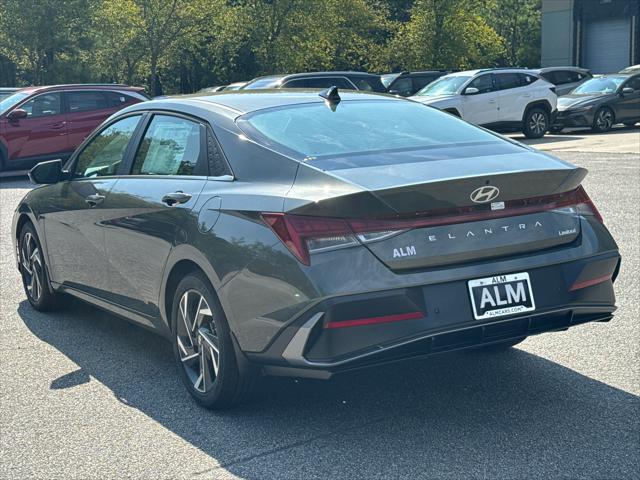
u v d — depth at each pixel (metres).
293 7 41.28
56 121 17.81
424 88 22.84
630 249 8.11
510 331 4.03
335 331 3.74
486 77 22.06
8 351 5.73
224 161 4.54
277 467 3.80
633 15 43.41
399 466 3.76
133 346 5.79
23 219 6.75
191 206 4.52
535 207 4.16
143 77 48.53
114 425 4.37
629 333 5.64
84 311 6.77
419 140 4.56
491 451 3.89
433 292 3.86
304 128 4.59
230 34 42.16
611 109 23.78
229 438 4.15
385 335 3.78
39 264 6.60
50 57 37.88
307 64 43.72
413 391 4.70
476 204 3.96
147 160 5.24
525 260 4.06
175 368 5.29
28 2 35.94
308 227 3.82
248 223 4.09
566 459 3.78
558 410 4.36
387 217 3.83
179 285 4.61
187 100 5.23
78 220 5.75
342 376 4.96
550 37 46.38
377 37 53.34
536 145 20.42
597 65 45.28
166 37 40.91
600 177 13.20
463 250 3.92
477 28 43.31
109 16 39.69
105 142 5.81
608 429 4.10
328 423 4.29
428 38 42.34
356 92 5.40
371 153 4.30
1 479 3.78
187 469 3.81
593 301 4.25
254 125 4.61
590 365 5.04
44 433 4.29
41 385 5.03
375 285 3.77
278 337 3.90
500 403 4.48
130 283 5.20
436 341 3.85
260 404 4.58
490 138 4.73
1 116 17.39
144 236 4.91
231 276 4.10
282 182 4.14
